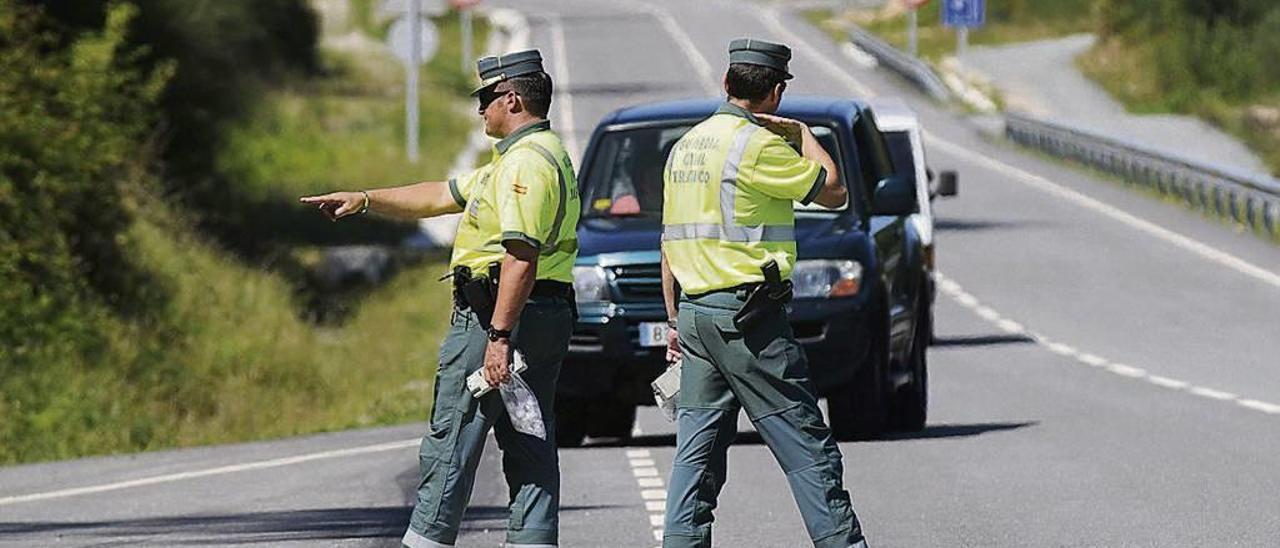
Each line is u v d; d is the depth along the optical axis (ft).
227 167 402.11
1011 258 326.85
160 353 239.71
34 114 248.93
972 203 407.44
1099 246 339.16
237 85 411.34
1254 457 138.10
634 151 153.69
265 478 141.28
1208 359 222.28
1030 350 232.94
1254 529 105.91
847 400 147.64
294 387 243.81
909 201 147.64
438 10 438.40
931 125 576.20
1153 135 575.38
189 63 371.97
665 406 85.56
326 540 106.11
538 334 82.84
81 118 261.65
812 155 84.28
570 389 145.18
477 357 82.94
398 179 425.69
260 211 379.55
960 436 153.58
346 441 170.50
